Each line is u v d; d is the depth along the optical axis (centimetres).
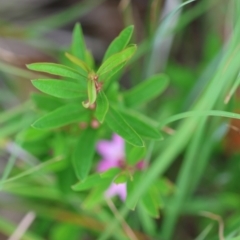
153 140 39
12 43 49
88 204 40
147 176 39
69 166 42
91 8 50
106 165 42
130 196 39
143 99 41
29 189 44
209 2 47
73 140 41
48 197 44
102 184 40
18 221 47
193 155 41
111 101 40
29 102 43
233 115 37
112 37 51
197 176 44
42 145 42
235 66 38
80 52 39
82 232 45
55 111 38
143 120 40
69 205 44
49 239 46
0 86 48
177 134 40
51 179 44
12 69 45
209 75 43
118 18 51
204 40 50
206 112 37
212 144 43
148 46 45
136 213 45
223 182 47
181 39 50
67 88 36
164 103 47
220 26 49
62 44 50
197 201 45
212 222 44
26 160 43
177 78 47
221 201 45
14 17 50
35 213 44
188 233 47
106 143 42
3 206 45
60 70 35
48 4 50
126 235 43
